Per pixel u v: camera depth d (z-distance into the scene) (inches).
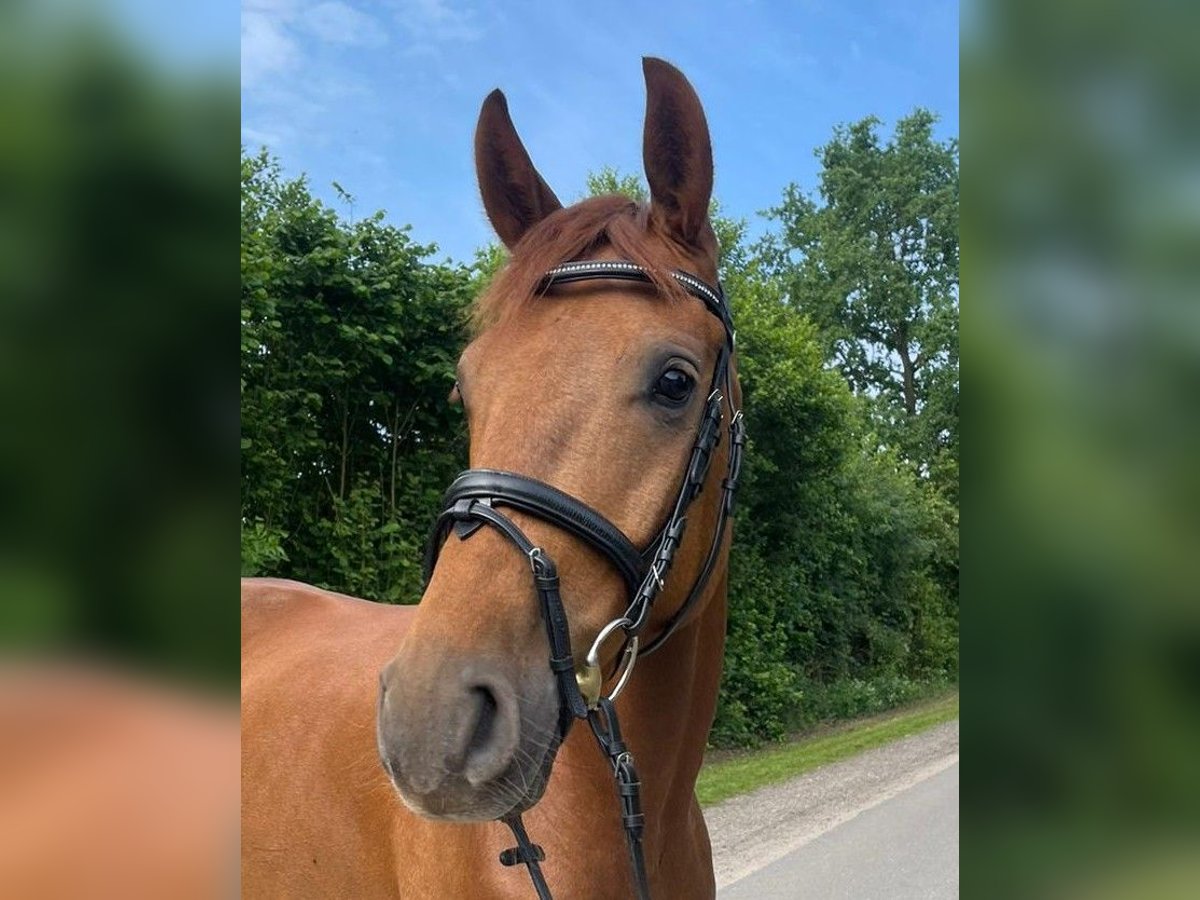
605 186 422.0
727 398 67.1
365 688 89.0
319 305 250.7
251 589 122.7
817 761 340.2
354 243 264.4
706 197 70.0
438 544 60.4
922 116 1075.3
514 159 77.4
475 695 50.2
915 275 1061.1
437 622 51.9
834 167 1114.7
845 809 254.7
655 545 59.2
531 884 63.0
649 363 59.8
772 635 444.8
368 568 261.6
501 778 50.2
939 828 229.8
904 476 673.0
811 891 184.4
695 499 62.4
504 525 54.7
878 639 552.4
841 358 1055.0
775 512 474.0
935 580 663.1
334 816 83.0
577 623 55.1
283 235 253.3
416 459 284.7
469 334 79.3
